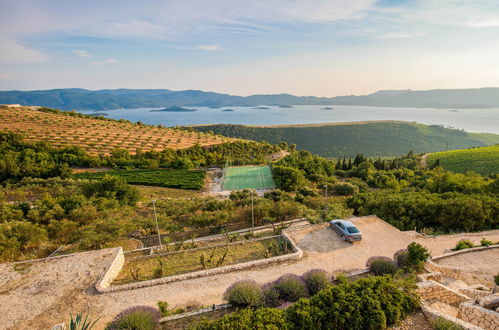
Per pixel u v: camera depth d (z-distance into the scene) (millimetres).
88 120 126312
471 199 26969
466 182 41000
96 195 40344
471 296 12219
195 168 84375
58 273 15523
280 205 31000
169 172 73750
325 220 26688
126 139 106500
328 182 61562
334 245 19266
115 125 125812
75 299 13367
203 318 10516
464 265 16031
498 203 26172
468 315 9586
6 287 14383
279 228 23625
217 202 36500
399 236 21031
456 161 92688
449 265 15992
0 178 54406
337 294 9484
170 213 34312
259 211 30219
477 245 19391
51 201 32531
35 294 13781
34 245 22984
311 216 28797
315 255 17766
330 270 15703
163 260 18016
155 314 10664
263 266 16281
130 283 14672
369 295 9320
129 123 141625
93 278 14969
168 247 21172
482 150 102125
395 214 27719
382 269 13594
